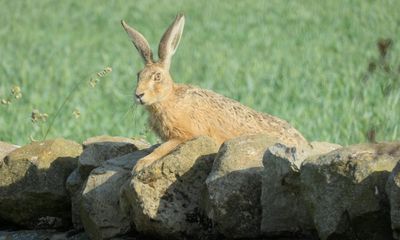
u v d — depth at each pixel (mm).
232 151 23625
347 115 45000
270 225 22719
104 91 60312
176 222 23969
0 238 27719
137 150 28016
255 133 28328
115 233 25438
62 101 56250
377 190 20141
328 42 81375
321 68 64875
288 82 58844
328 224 20734
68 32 102312
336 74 60594
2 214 28766
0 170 28391
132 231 25484
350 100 50438
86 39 96375
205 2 120125
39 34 100562
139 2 123438
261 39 87438
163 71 28125
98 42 93438
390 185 19516
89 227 26047
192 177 24281
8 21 109875
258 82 60531
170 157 24250
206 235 24109
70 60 80625
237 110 28391
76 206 27297
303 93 54094
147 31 99500
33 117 33094
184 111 27625
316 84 57219
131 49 86875
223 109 28141
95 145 27562
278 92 55125
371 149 20781
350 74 60062
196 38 91875
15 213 28469
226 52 80062
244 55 77688
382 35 80562
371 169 20234
